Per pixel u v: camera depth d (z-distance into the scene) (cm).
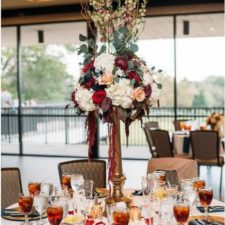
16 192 334
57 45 990
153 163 362
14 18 966
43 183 275
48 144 1073
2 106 1020
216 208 266
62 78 995
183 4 862
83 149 1013
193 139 620
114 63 246
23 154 975
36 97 1017
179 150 662
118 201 253
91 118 261
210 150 613
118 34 252
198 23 891
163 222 225
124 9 254
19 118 998
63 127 1057
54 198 244
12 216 257
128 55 254
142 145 1049
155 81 263
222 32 880
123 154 948
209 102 905
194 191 250
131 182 674
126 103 243
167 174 338
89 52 258
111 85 242
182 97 909
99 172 374
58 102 1017
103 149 991
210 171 755
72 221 240
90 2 261
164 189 253
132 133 1050
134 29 260
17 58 992
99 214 247
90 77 249
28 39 1002
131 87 244
